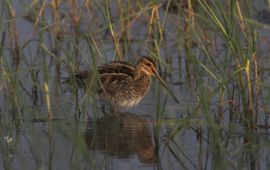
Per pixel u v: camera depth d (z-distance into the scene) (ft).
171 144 40.83
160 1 62.59
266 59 51.80
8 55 56.34
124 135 42.32
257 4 62.59
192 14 52.01
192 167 37.58
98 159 38.65
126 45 54.24
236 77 44.80
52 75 52.47
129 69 47.52
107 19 50.14
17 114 43.73
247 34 46.47
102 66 48.14
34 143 40.50
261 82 45.09
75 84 45.88
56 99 47.73
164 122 44.04
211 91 43.98
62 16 63.46
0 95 47.37
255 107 43.21
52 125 43.47
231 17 40.86
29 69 49.03
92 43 52.11
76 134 38.04
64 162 37.78
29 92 49.70
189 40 52.29
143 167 37.58
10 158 38.68
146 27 61.11
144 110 47.01
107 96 47.01
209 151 39.55
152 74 47.52
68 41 54.70
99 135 42.37
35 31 59.72
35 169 37.09
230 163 37.88
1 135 41.88
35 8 58.85
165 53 54.19
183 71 53.31
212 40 54.70
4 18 57.41
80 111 45.24
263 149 39.45
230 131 41.81
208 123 39.91
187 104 46.50
